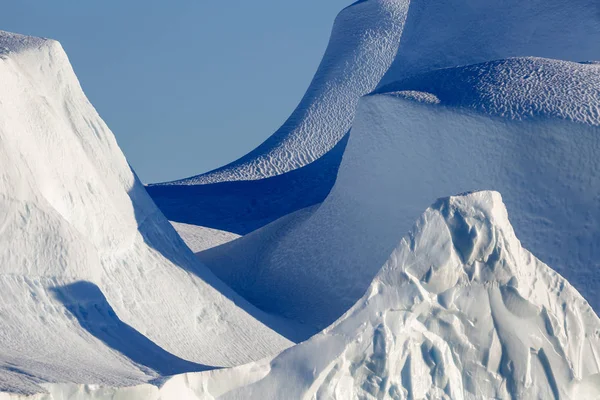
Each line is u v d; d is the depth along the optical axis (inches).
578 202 4330.7
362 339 2623.0
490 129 4466.0
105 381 2375.7
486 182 4448.8
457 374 2728.8
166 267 3897.6
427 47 7445.9
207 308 3905.0
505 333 2785.4
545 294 2854.3
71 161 3592.5
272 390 2532.0
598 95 4557.1
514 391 2778.1
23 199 3157.0
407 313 2682.1
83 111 3919.8
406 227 4566.9
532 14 7111.2
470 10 7416.3
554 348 2837.1
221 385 2500.0
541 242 4328.3
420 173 4594.0
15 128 3348.9
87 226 3570.4
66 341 2893.7
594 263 4239.7
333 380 2571.4
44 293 3051.2
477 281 2770.7
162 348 3336.6
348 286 4640.8
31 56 3799.2
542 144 4392.2
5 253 3053.6
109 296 3516.2
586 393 2878.9
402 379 2659.9
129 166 4062.5
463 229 2768.2
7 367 2372.0
